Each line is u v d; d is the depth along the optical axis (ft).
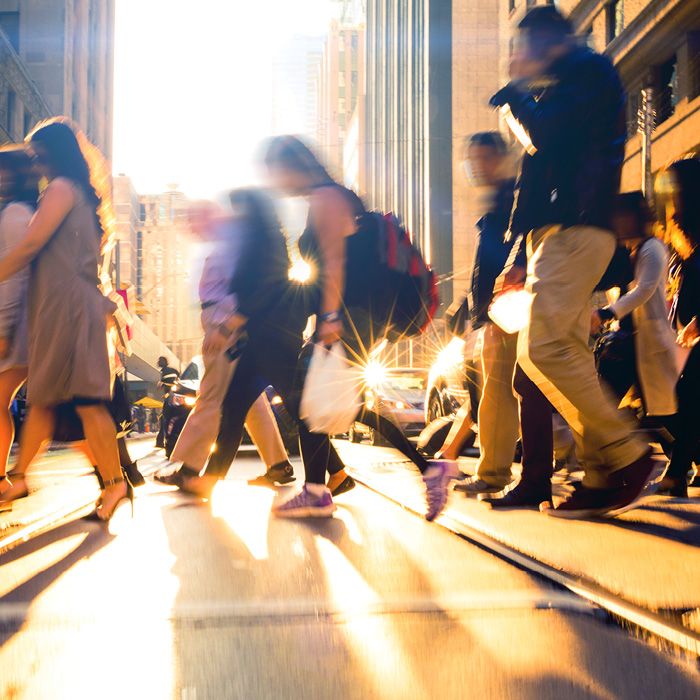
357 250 14.39
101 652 6.65
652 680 5.96
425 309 14.74
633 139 90.63
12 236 15.19
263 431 20.63
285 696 5.70
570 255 12.39
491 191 17.02
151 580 9.23
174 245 532.32
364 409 14.01
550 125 12.48
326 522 13.89
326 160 14.82
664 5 82.17
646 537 11.24
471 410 19.74
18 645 6.86
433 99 192.85
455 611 7.77
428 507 13.48
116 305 14.08
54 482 22.66
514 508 14.62
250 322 17.10
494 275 16.74
